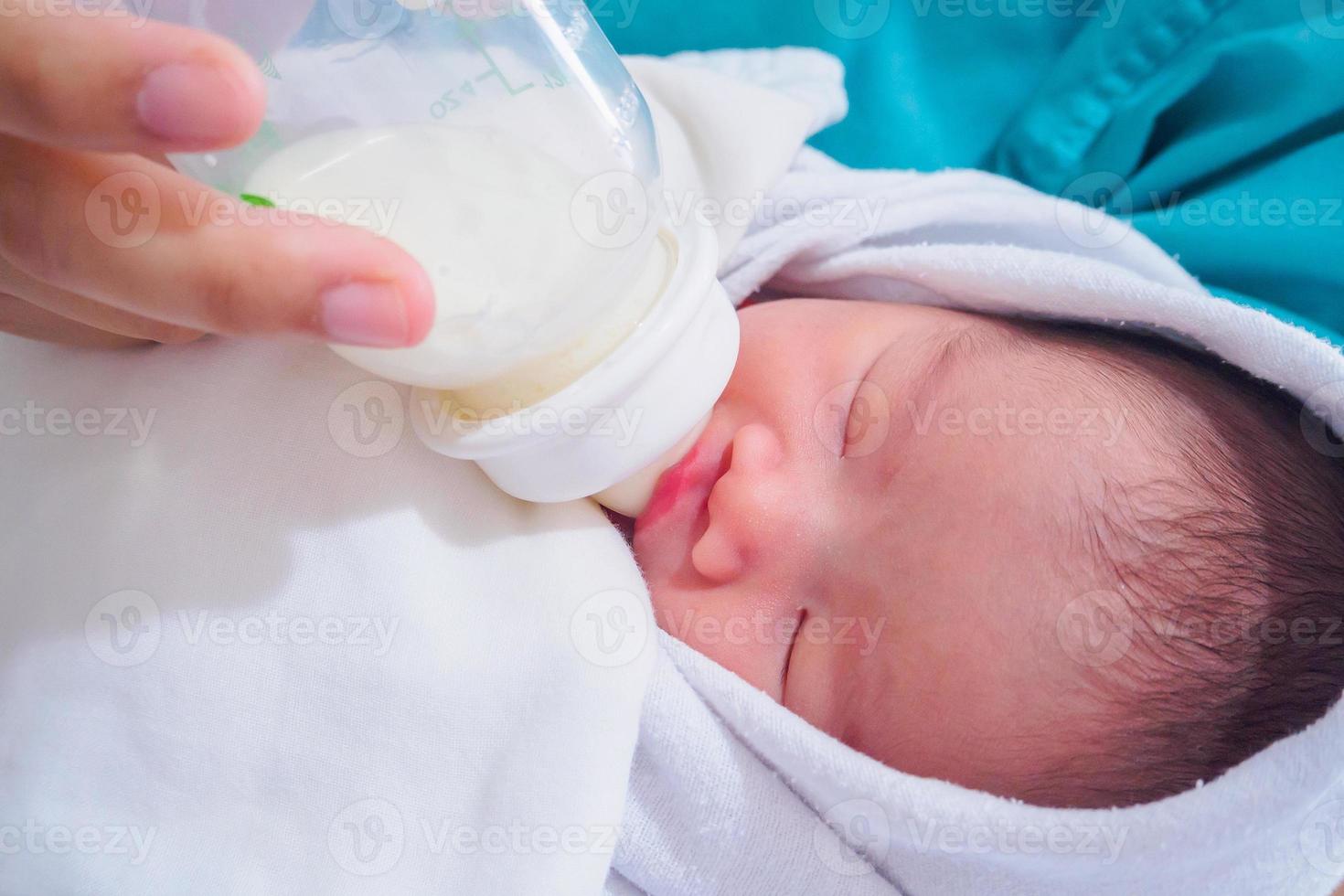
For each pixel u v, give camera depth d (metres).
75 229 0.51
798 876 0.81
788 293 1.12
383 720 0.72
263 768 0.71
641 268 0.62
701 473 0.85
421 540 0.74
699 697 0.82
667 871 0.82
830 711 0.82
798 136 1.04
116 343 0.79
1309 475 0.79
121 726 0.71
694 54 1.25
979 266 0.96
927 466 0.81
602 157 0.57
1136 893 0.78
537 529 0.78
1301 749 0.70
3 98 0.44
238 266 0.49
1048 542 0.76
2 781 0.71
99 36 0.43
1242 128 1.12
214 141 0.45
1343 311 1.11
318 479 0.73
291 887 0.72
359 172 0.54
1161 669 0.74
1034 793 0.77
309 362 0.75
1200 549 0.75
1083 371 0.84
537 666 0.74
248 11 0.52
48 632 0.71
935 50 1.31
